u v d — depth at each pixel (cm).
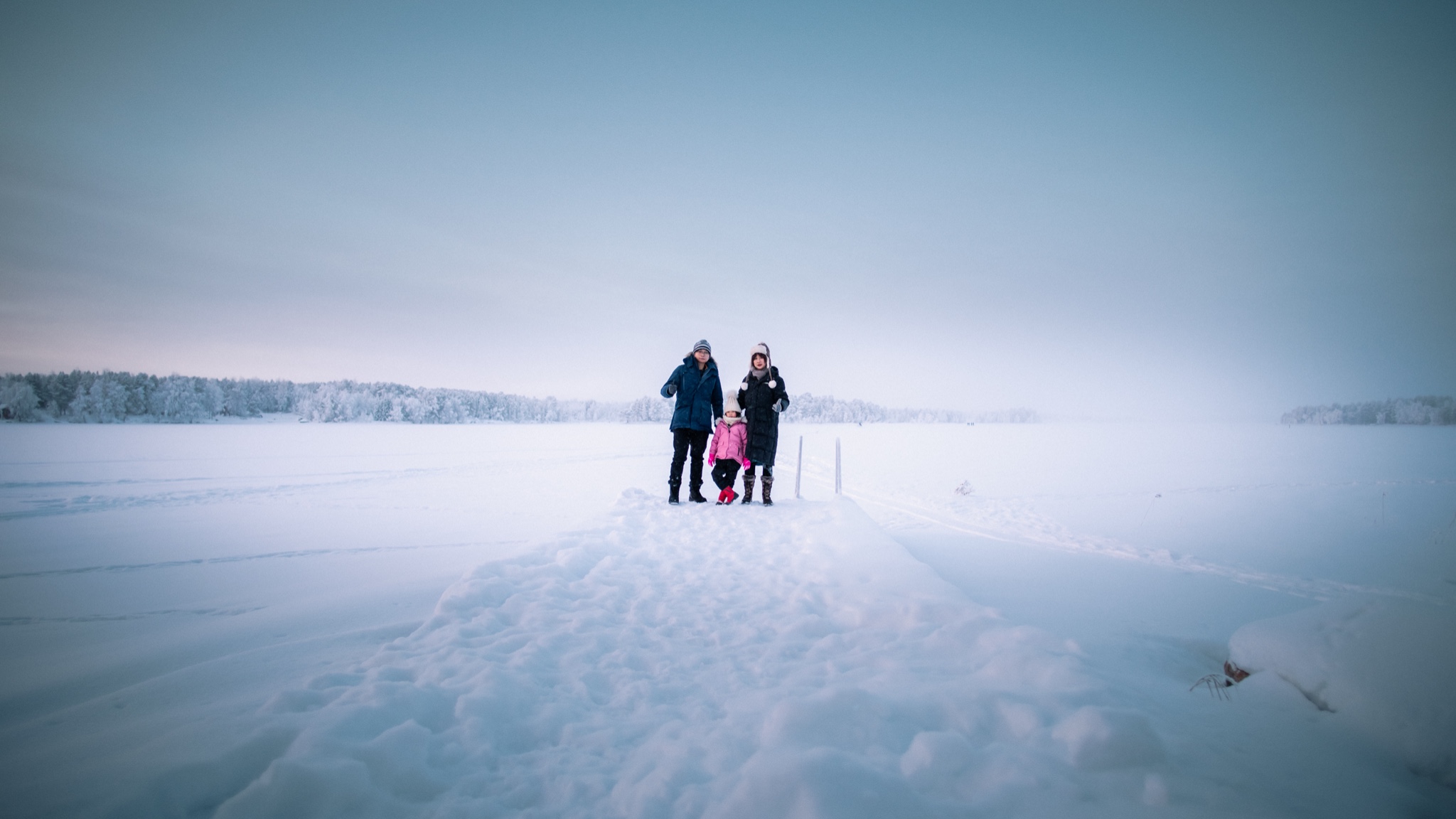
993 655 247
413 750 177
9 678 304
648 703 224
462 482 1516
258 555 670
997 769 161
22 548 710
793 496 1191
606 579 405
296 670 274
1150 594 479
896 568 401
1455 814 158
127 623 412
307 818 147
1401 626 221
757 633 304
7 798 160
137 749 182
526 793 167
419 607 415
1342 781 167
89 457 2014
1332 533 790
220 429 4916
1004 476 1614
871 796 144
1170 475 1602
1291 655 239
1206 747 180
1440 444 3128
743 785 148
